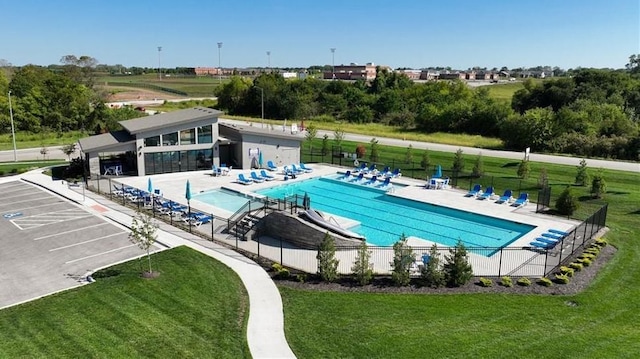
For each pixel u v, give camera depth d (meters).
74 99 79.56
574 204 30.08
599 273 20.97
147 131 39.66
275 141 45.41
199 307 17.33
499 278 20.45
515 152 54.84
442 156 51.84
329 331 15.73
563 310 17.38
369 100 105.06
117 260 22.03
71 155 53.03
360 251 19.95
